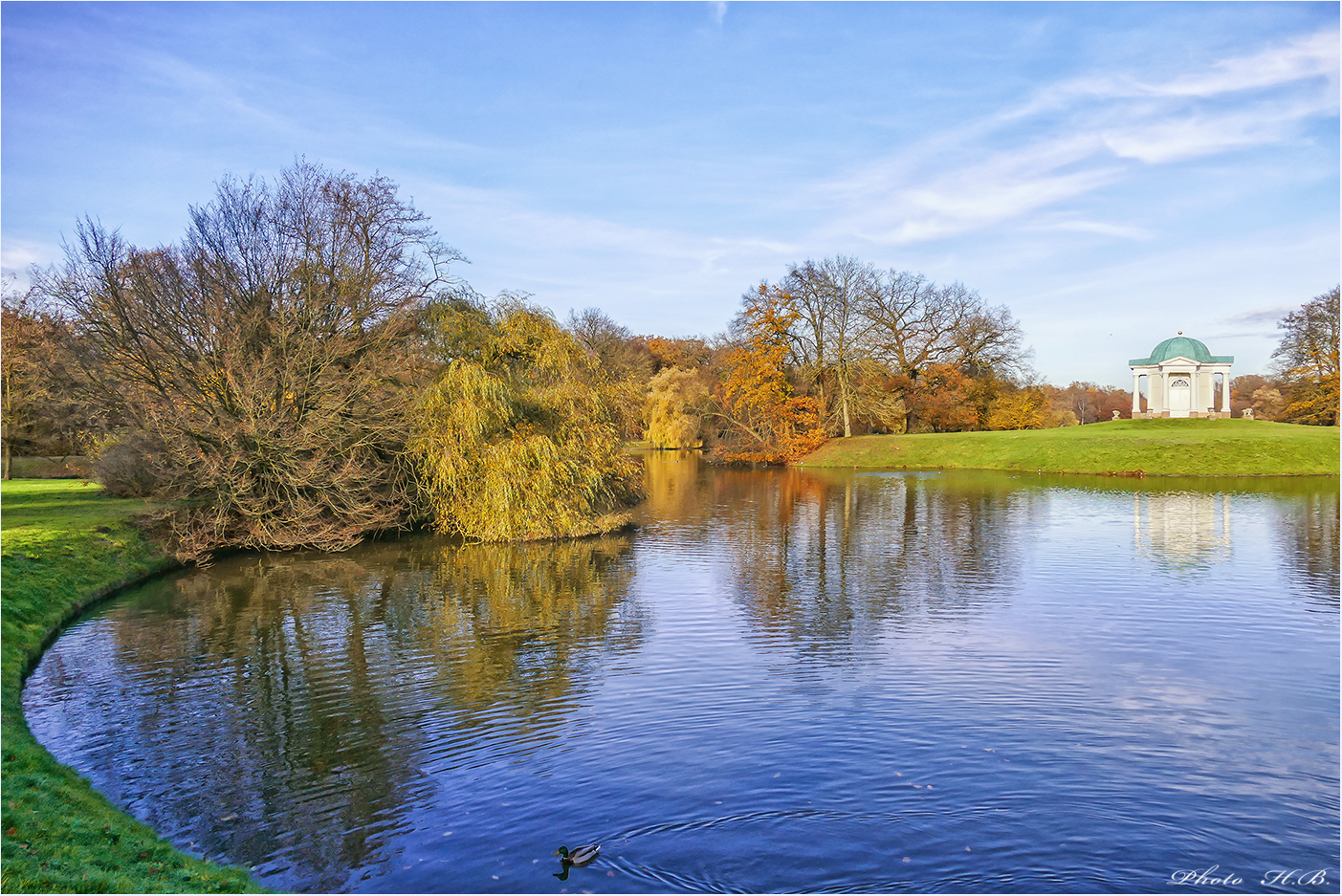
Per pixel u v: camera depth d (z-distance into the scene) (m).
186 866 7.79
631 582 20.81
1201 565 22.02
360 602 18.89
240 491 23.78
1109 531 28.23
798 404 65.25
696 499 39.84
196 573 22.47
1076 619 16.73
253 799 9.45
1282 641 15.05
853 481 49.16
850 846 8.16
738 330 67.50
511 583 20.81
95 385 23.52
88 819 8.61
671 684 13.12
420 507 28.58
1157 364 82.75
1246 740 10.63
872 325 66.31
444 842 8.41
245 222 27.30
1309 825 8.47
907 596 18.94
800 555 24.45
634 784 9.59
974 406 70.88
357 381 26.28
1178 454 50.38
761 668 13.81
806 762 10.09
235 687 13.33
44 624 16.20
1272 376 87.19
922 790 9.33
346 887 7.61
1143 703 11.98
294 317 25.86
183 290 24.98
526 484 27.06
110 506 28.02
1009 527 29.47
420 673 13.88
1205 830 8.39
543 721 11.66
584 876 7.75
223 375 24.34
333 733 11.36
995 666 13.79
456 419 26.22
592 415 29.39
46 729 11.61
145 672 14.07
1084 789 9.28
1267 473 47.34
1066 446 54.81
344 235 28.94
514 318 28.70
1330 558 22.75
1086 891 7.36
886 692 12.55
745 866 7.82
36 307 38.66
